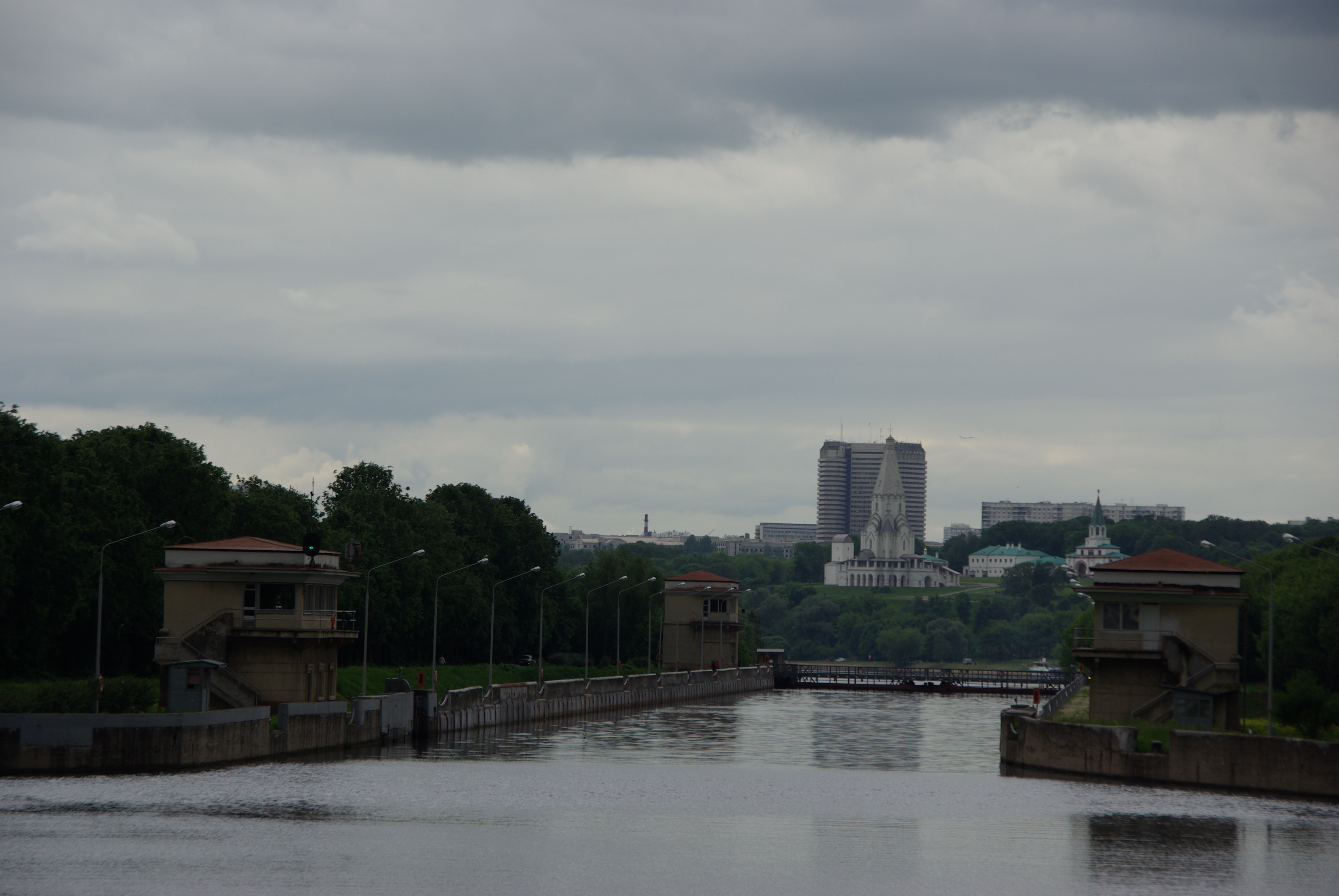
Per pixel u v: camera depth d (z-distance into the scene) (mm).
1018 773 136625
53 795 97250
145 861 77375
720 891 76375
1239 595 139125
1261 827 98312
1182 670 138750
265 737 124438
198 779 107750
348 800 102375
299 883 74125
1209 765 120000
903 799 112688
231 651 135750
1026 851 88875
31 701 115500
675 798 111062
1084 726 130500
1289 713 125250
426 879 76375
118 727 109250
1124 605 140750
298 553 136125
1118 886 78750
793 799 112312
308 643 136750
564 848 86875
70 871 74250
